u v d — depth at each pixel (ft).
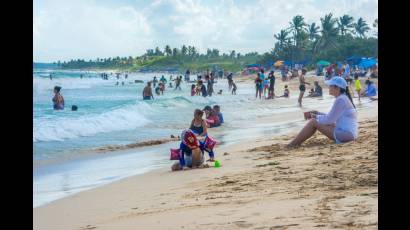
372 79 181.78
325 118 35.12
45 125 55.72
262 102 110.32
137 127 64.03
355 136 34.60
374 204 14.93
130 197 24.39
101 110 74.02
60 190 28.22
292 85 205.98
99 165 37.55
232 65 605.73
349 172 22.39
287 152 33.78
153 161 38.93
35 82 208.23
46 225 19.60
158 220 17.40
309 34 413.59
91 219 20.06
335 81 35.01
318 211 14.98
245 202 18.72
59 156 41.73
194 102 102.89
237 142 46.44
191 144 32.27
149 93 106.52
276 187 21.38
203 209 18.40
